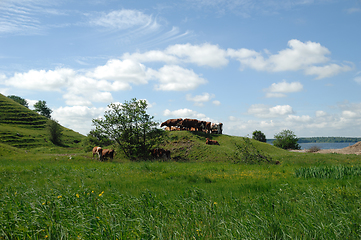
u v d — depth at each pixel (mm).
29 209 5590
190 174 14375
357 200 7309
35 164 19766
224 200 7676
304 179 12523
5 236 4441
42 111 134875
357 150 38625
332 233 4770
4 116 96188
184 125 44531
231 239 4434
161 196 8242
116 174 14719
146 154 30703
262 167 20016
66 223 4883
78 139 96250
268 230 4867
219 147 34594
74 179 12062
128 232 4633
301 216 5828
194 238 4523
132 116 31297
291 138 68562
